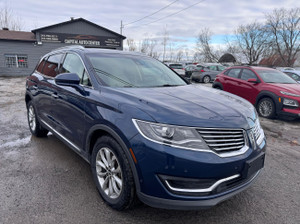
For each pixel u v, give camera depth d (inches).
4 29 1059.9
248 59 1593.3
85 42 974.4
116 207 95.4
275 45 1493.6
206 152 79.4
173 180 79.2
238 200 110.7
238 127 87.4
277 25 1450.5
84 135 109.9
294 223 95.8
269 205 107.5
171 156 77.2
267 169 145.0
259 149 95.0
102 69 121.8
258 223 95.3
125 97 97.0
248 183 90.8
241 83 315.3
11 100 362.0
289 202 110.2
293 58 1466.5
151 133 80.2
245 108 103.9
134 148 82.2
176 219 95.4
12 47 881.5
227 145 83.8
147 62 151.6
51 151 158.1
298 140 204.1
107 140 94.4
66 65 140.8
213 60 1831.9
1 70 879.1
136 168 82.5
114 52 145.9
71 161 143.7
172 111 84.8
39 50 920.3
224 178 82.3
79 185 117.0
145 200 83.4
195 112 87.3
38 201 102.8
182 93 113.4
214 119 85.0
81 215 94.8
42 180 120.6
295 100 253.0
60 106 130.9
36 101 167.3
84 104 108.5
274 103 271.6
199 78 746.8
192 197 79.4
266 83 286.0
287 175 137.7
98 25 974.4
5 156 148.4
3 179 120.2
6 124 222.8
